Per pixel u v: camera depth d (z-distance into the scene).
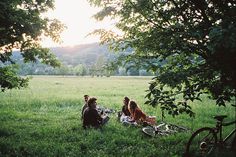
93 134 13.06
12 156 10.36
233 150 9.55
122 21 9.94
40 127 15.05
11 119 17.95
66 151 10.81
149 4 9.14
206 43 7.99
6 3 11.31
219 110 22.89
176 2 8.98
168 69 9.46
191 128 15.29
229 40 6.36
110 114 20.27
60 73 191.75
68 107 24.72
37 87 56.59
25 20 12.02
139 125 14.93
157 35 8.65
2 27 11.55
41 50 14.19
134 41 9.42
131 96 36.38
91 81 93.44
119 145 11.84
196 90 8.64
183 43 8.28
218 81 8.90
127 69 9.20
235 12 7.53
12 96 34.16
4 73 14.04
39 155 10.38
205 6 8.62
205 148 9.66
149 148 11.20
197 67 8.77
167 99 8.62
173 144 12.02
